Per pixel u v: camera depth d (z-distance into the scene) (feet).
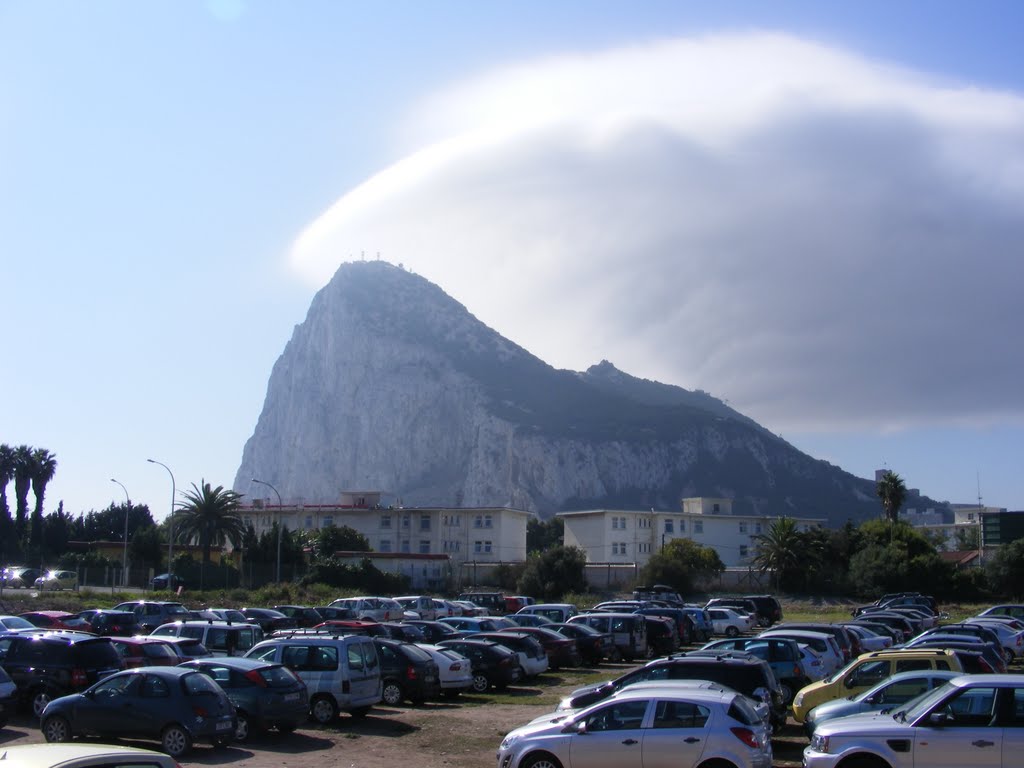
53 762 30.68
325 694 82.33
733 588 321.52
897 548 306.14
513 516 411.13
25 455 355.77
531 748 54.60
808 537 317.63
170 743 66.85
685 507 465.88
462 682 101.65
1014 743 49.47
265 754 69.67
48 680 78.79
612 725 53.72
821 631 106.11
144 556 309.63
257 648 84.94
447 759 68.85
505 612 222.89
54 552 359.05
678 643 153.79
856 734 52.26
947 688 52.42
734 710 52.90
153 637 91.91
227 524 293.64
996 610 186.39
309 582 274.36
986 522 374.22
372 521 401.70
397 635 126.11
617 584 331.77
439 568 332.60
